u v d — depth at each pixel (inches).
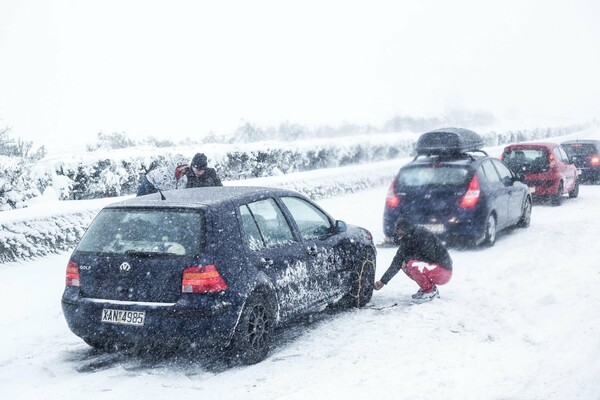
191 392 356.2
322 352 417.7
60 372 390.3
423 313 492.4
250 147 1213.7
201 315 370.3
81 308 385.4
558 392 341.7
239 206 416.5
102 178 921.5
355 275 518.6
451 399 333.1
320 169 1347.2
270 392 353.1
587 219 925.2
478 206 729.0
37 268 635.5
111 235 398.6
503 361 389.7
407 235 534.6
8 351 427.2
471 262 671.8
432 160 778.8
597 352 399.9
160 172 600.1
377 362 394.9
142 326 372.8
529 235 818.2
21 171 782.5
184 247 381.4
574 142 1478.8
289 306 432.5
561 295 525.7
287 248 439.8
